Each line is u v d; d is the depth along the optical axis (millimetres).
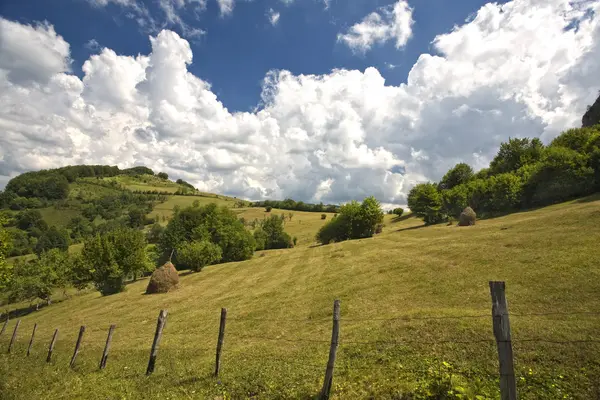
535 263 21109
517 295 16828
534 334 11492
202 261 57156
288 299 26719
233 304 28750
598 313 12828
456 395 7637
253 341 17547
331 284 28703
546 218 35031
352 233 70875
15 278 54719
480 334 11875
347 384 9617
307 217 147125
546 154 62125
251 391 10148
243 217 148750
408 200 96750
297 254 56188
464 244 31938
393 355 11578
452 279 22219
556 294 15859
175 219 82000
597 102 88188
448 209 74875
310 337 16547
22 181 160125
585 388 8312
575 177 53000
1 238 28375
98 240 50438
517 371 9438
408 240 46562
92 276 52031
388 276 27016
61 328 31359
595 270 17453
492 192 65750
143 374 13461
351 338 14344
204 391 10664
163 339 20797
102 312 36250
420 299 20000
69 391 12258
